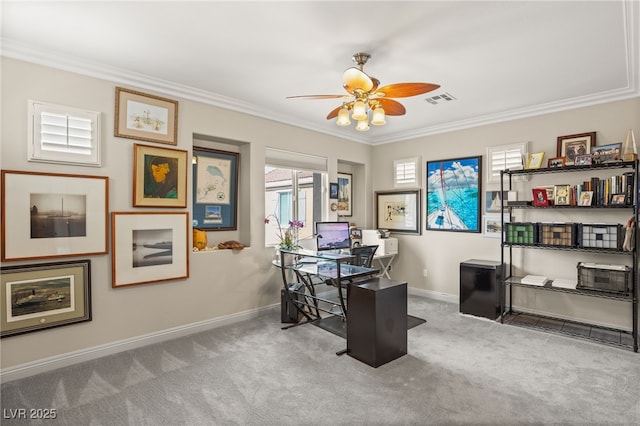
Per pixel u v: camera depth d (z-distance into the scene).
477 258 4.51
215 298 3.70
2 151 2.51
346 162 5.45
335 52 2.66
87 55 2.72
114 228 3.00
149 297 3.24
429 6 2.05
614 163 3.18
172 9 2.09
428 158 4.99
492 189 4.34
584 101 3.62
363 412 2.15
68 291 2.79
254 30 2.34
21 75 2.57
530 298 4.07
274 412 2.15
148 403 2.25
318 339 3.34
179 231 3.42
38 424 2.04
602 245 3.30
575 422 2.04
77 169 2.83
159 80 3.20
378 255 4.86
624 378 2.57
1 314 2.51
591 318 3.68
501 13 2.12
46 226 2.68
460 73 3.03
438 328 3.66
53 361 2.71
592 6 2.04
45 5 2.04
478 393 2.36
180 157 3.42
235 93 3.59
